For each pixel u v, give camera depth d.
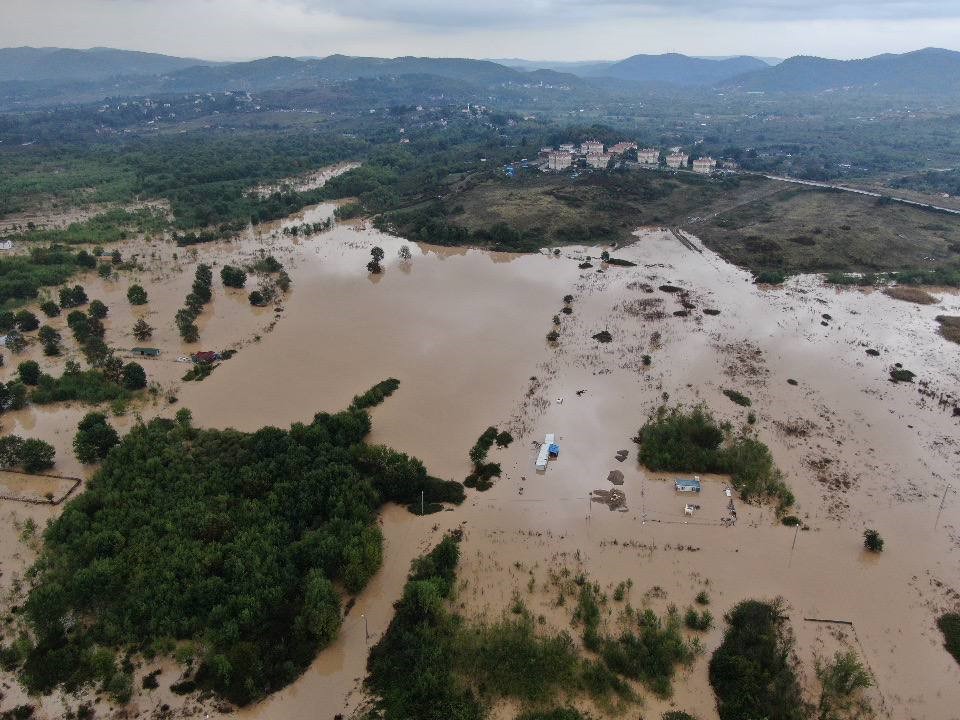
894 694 53.44
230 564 61.59
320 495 71.62
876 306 137.50
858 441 89.00
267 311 132.50
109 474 76.06
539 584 64.50
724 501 76.94
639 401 98.56
